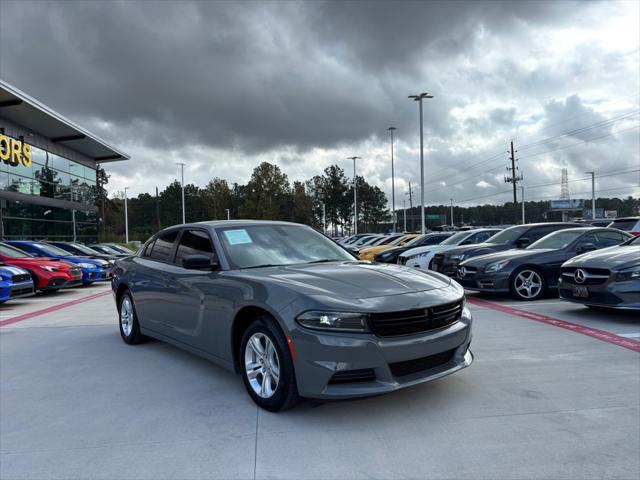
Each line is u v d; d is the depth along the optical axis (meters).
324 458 2.84
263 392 3.63
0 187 23.69
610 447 2.88
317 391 3.21
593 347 5.21
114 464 2.85
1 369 5.06
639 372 4.31
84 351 5.79
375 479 2.60
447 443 2.99
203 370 4.80
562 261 8.80
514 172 56.75
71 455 2.99
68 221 32.00
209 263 4.25
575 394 3.78
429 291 3.64
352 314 3.20
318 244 5.07
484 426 3.22
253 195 85.38
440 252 11.30
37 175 27.95
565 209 91.31
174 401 3.90
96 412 3.71
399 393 3.89
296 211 89.00
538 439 3.01
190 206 117.81
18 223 25.50
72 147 32.50
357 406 3.64
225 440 3.13
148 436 3.23
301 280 3.66
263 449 2.98
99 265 15.65
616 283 6.24
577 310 7.56
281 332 3.44
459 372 4.40
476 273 8.90
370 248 19.45
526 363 4.66
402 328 3.34
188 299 4.58
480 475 2.60
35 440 3.22
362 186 101.31
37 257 13.24
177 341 4.91
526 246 10.60
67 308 10.02
